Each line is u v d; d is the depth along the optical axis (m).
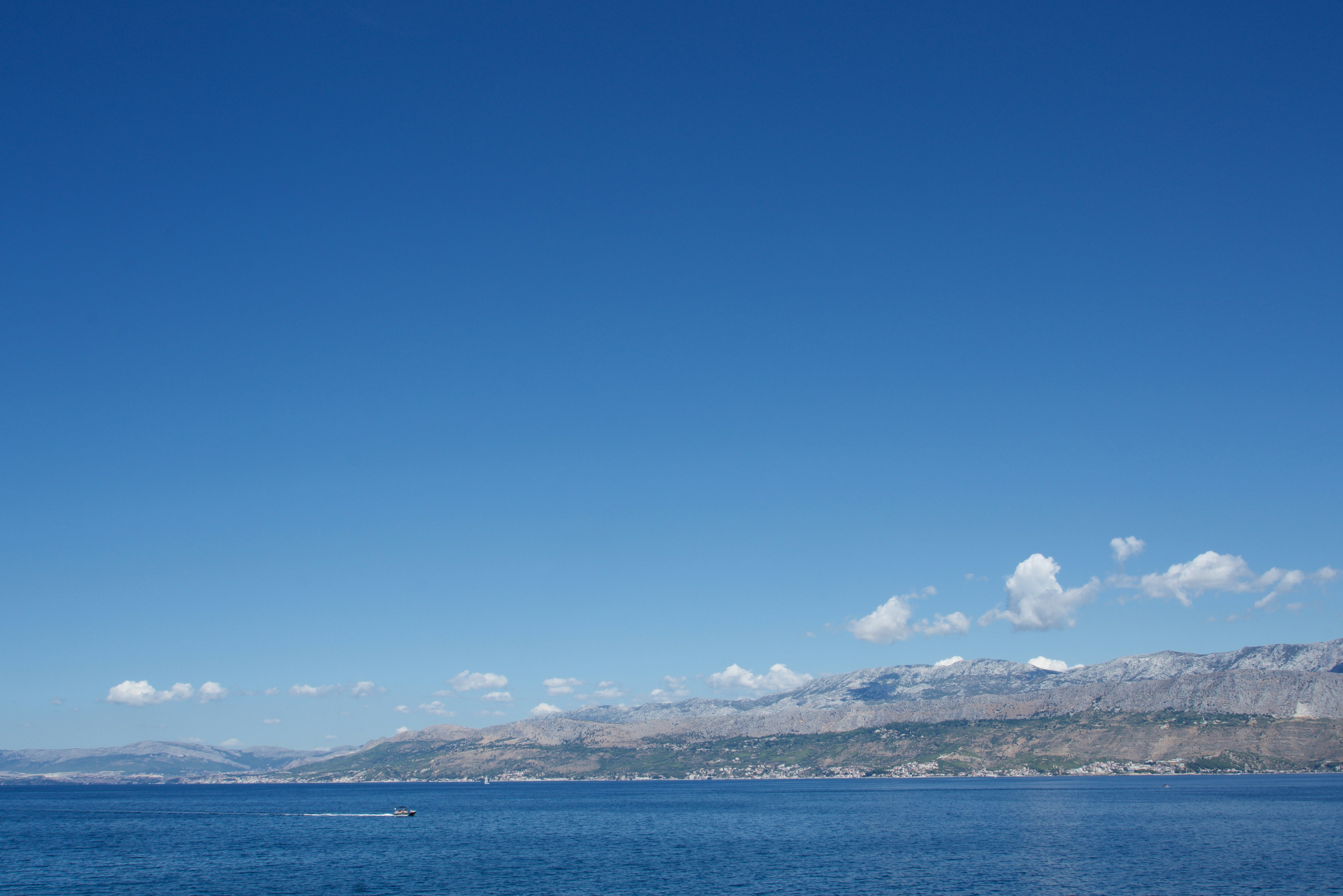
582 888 171.62
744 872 189.50
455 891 168.75
